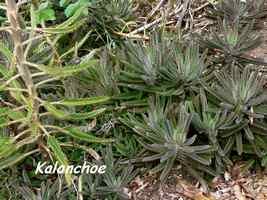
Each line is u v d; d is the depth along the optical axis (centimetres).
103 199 94
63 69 77
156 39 110
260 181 100
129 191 100
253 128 100
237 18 126
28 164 99
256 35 119
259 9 129
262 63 114
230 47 112
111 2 128
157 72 106
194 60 105
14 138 84
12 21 74
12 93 83
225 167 102
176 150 94
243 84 99
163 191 99
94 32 128
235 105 99
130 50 111
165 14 134
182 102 102
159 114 100
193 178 101
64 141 101
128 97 107
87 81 109
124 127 105
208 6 138
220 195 98
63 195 91
